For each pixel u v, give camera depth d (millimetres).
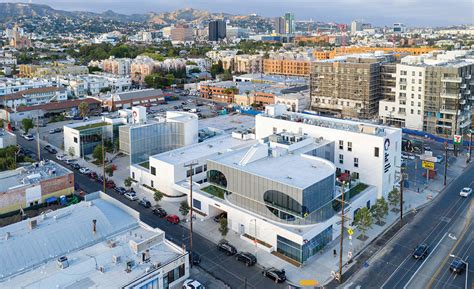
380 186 113062
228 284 79875
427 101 194750
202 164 124188
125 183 123438
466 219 106562
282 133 121438
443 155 162000
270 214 93625
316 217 91375
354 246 93500
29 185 110062
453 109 188375
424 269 84312
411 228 101938
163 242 82438
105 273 71438
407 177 131250
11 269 71875
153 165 123250
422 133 190500
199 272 83562
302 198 86062
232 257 89125
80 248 79375
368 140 113000
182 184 116438
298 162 102875
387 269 84500
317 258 88875
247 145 131375
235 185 99125
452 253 90250
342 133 117750
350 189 110250
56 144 174250
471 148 171000
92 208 89375
